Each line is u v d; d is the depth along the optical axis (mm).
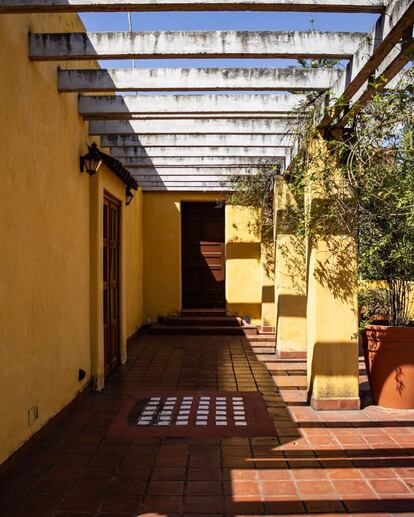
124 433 4863
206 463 4145
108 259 7352
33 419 4461
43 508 3404
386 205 4879
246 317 11578
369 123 4184
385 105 3773
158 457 4273
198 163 8555
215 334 11023
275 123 6496
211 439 4699
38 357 4582
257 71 4945
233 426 5055
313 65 5051
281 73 4930
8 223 3908
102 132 6535
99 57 4316
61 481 3809
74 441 4648
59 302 5191
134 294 10750
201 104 5746
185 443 4602
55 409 5059
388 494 3576
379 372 5652
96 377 6449
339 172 5199
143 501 3498
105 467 4066
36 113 4539
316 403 5602
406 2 3164
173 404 5859
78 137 5961
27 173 4316
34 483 3775
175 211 11961
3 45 3846
